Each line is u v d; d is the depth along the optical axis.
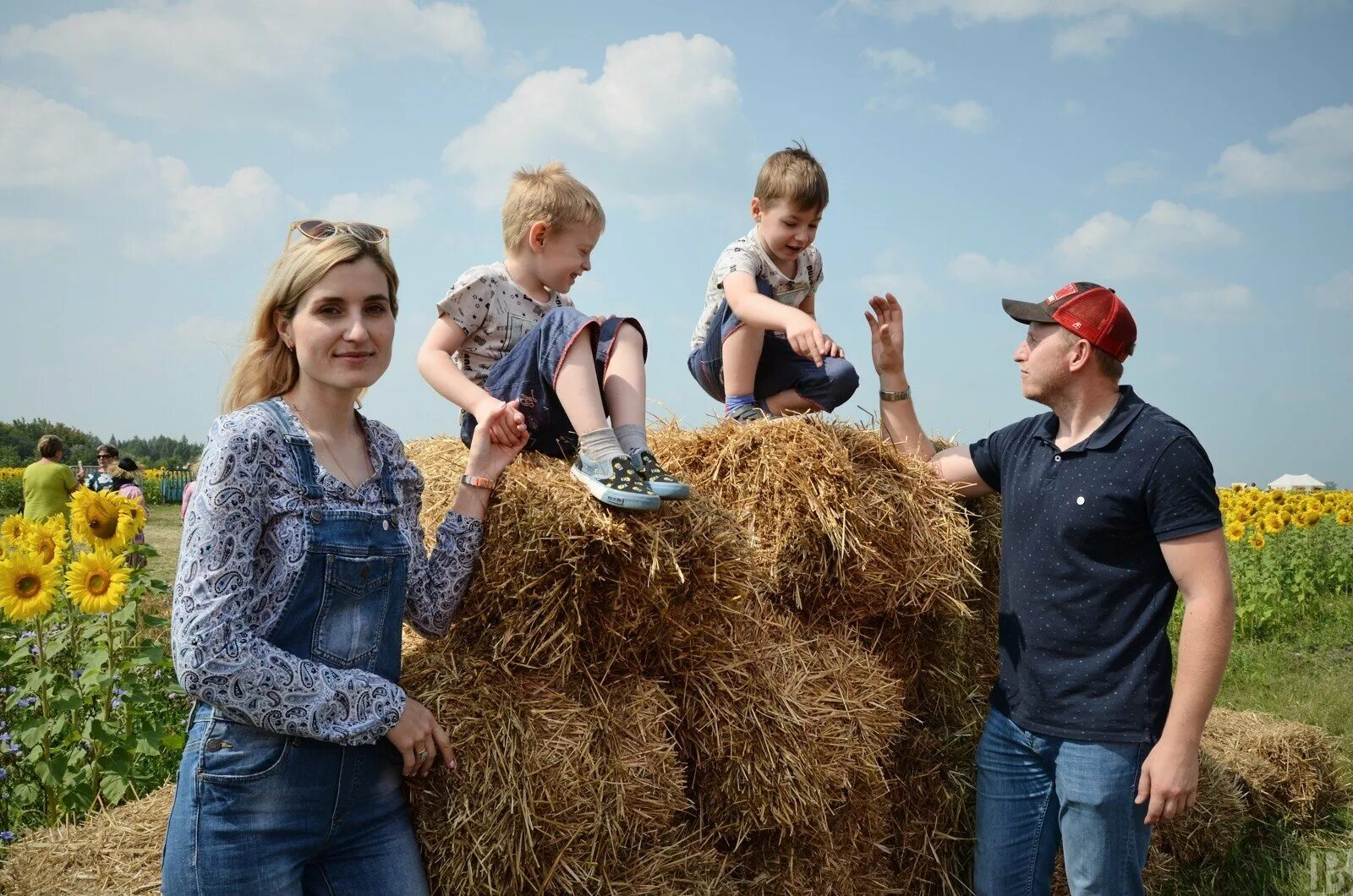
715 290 3.80
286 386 2.09
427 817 2.12
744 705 2.52
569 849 2.15
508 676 2.27
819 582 2.93
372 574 1.94
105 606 3.78
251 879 1.81
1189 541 2.59
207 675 1.72
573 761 2.17
